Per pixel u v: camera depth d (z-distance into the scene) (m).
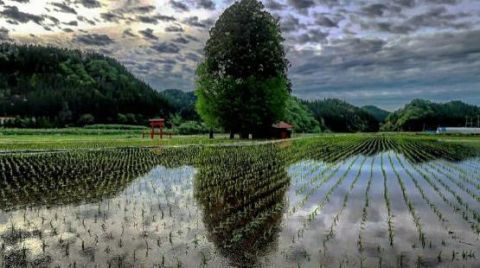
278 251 10.47
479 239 11.76
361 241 11.42
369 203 16.75
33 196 17.73
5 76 191.38
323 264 9.59
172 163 31.30
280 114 67.88
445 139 89.25
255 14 65.62
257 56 64.94
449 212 15.21
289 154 40.69
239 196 18.02
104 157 35.47
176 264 9.48
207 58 66.69
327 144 61.69
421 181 23.12
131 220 13.55
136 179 22.89
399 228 12.87
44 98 152.12
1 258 9.88
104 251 10.38
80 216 14.11
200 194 18.41
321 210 15.32
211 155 38.31
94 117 150.62
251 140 65.06
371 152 46.41
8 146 46.72
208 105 66.12
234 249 10.58
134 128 131.25
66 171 26.17
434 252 10.56
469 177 25.08
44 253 10.24
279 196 18.11
